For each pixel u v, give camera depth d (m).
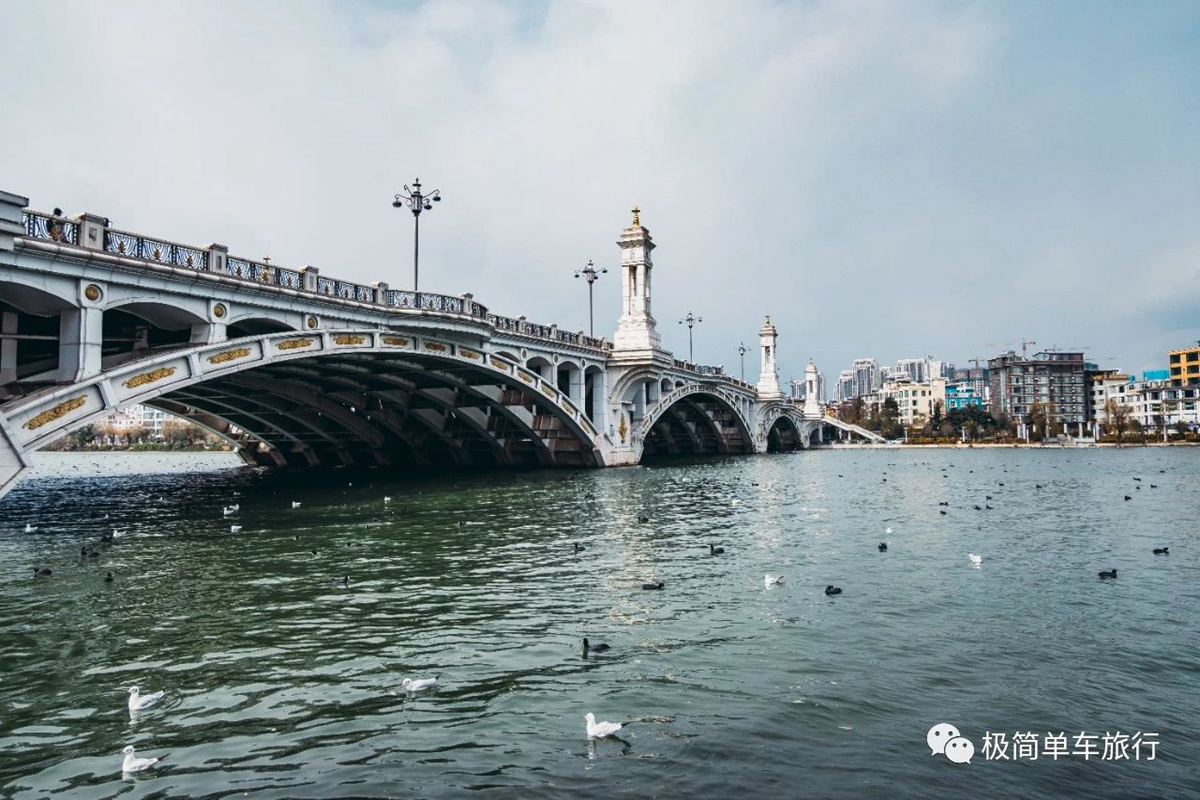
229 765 10.30
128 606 18.69
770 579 20.62
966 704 12.29
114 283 27.25
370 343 40.69
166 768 10.23
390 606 18.59
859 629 16.42
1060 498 45.75
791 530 31.34
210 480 63.03
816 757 10.41
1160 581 21.30
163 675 13.82
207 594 19.91
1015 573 22.39
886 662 14.28
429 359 47.38
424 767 10.16
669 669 13.91
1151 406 177.12
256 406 66.56
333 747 10.80
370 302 39.56
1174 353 174.50
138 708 12.14
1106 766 10.23
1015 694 12.73
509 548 26.73
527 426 65.44
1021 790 9.59
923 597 19.34
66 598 19.52
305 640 15.84
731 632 16.20
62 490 54.81
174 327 32.19
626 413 74.94
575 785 9.66
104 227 26.67
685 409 105.94
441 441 73.81
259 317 33.91
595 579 21.56
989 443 172.50
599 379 71.00
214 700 12.60
